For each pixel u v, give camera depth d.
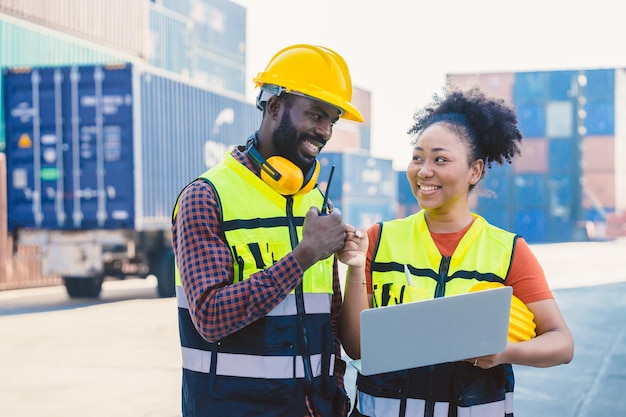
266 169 1.99
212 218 1.92
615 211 34.94
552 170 35.31
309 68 1.98
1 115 14.43
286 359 1.94
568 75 34.84
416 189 2.10
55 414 5.20
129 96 11.34
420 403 1.99
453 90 2.15
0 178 14.54
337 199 26.75
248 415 1.92
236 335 1.93
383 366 1.72
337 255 2.02
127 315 10.36
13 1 14.41
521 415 5.13
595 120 34.88
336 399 2.07
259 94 2.08
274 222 1.99
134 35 16.81
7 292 14.21
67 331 8.96
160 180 12.09
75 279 12.60
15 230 11.42
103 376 6.43
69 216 11.35
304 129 1.99
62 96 11.46
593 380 6.12
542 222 35.50
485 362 1.89
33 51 14.76
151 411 5.28
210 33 25.73
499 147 2.11
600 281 14.94
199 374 1.96
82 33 15.62
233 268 1.92
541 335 2.00
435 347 1.75
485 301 1.76
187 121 13.20
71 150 11.40
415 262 2.08
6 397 5.70
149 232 11.97
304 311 1.99
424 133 2.08
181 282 1.93
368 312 1.67
